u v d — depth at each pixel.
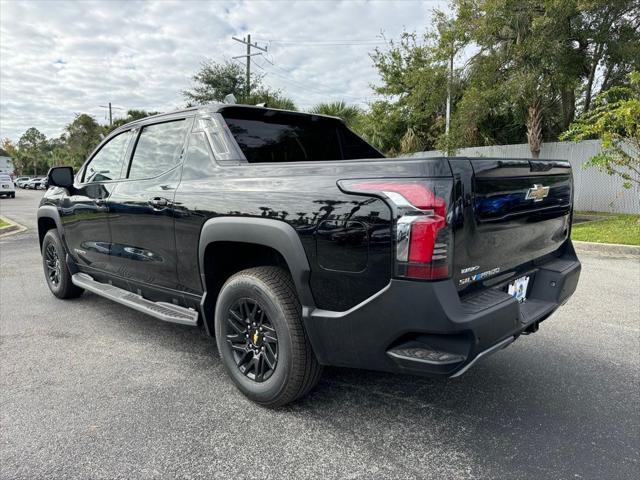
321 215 2.31
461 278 2.18
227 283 2.83
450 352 2.09
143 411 2.74
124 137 3.98
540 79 12.09
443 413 2.72
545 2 11.03
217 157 3.04
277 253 2.75
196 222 2.93
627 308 4.70
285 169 2.57
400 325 2.10
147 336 4.01
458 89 14.15
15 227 11.93
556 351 3.63
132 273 3.71
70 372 3.28
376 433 2.51
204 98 26.36
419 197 2.02
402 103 18.86
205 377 3.20
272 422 2.62
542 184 2.77
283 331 2.55
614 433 2.50
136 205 3.46
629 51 11.49
